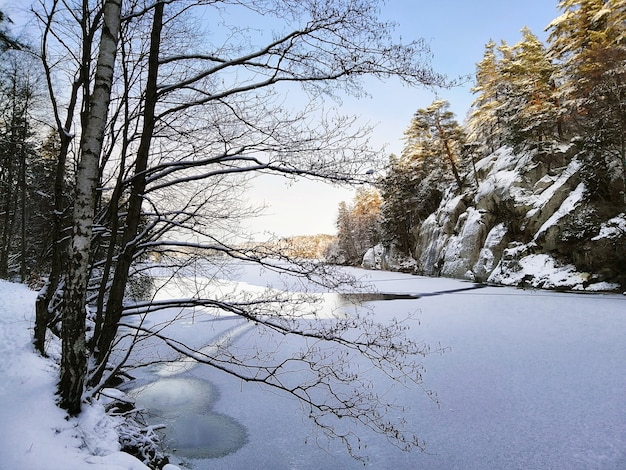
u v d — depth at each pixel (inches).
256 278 1098.7
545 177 1077.8
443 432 257.6
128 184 196.5
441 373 360.5
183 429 272.7
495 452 231.5
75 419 142.8
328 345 433.1
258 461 232.5
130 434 176.9
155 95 191.9
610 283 798.5
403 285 1130.7
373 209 2516.0
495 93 1515.7
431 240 1562.5
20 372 173.8
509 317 585.0
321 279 179.6
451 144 1606.8
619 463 211.6
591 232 855.7
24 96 297.3
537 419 265.9
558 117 1108.5
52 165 485.4
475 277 1162.0
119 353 411.8
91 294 241.9
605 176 881.5
